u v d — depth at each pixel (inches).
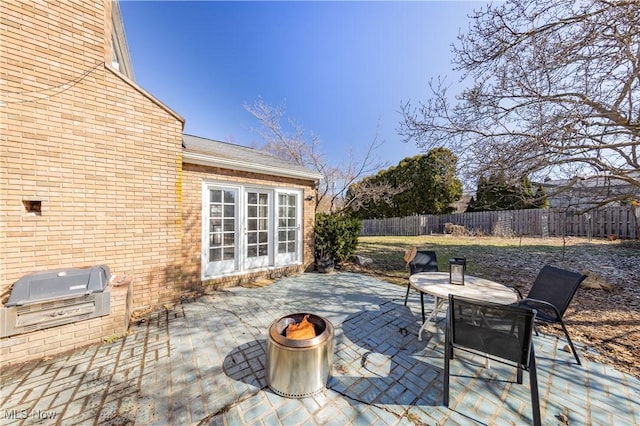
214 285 205.6
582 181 146.8
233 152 266.2
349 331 134.8
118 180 156.0
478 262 281.9
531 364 75.2
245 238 228.4
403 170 662.5
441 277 141.3
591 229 396.5
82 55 144.4
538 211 451.5
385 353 113.9
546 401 83.5
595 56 114.8
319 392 88.7
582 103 120.1
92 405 82.4
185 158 185.5
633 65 111.0
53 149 136.0
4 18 124.9
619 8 106.0
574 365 102.1
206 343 122.6
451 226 554.6
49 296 109.7
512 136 148.3
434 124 173.3
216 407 81.8
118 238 155.9
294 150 519.5
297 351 85.5
